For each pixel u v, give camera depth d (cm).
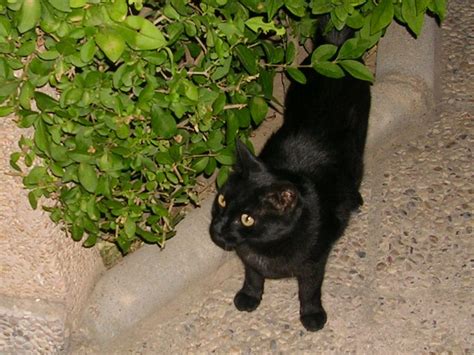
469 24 186
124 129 125
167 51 122
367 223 156
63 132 126
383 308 146
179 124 138
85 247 141
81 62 118
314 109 152
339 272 150
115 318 144
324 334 144
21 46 117
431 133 168
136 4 114
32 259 137
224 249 143
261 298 148
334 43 155
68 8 112
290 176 139
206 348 143
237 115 136
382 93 167
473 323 144
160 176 133
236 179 136
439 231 154
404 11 130
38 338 142
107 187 129
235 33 125
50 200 133
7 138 127
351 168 151
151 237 139
